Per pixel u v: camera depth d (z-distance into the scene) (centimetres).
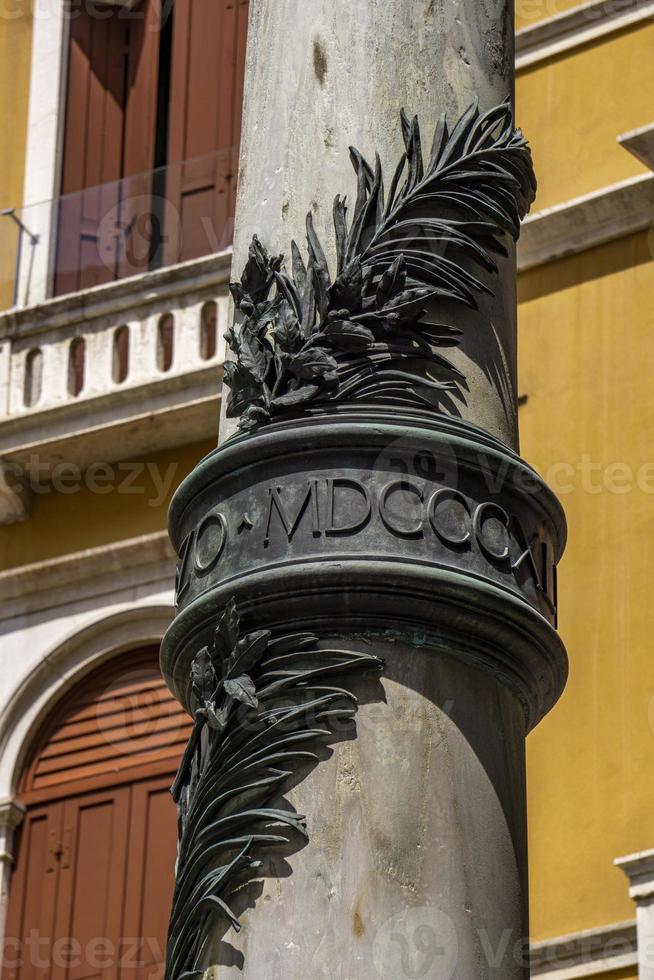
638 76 1689
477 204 540
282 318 519
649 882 1346
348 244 525
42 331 1811
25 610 1753
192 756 503
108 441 1761
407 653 484
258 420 512
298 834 466
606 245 1639
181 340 1759
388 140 547
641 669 1463
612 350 1600
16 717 1716
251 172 564
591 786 1438
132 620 1719
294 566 483
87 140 1939
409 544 487
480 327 530
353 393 509
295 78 566
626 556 1510
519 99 1730
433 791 470
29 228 1895
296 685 478
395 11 568
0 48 2014
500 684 499
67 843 1659
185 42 1944
